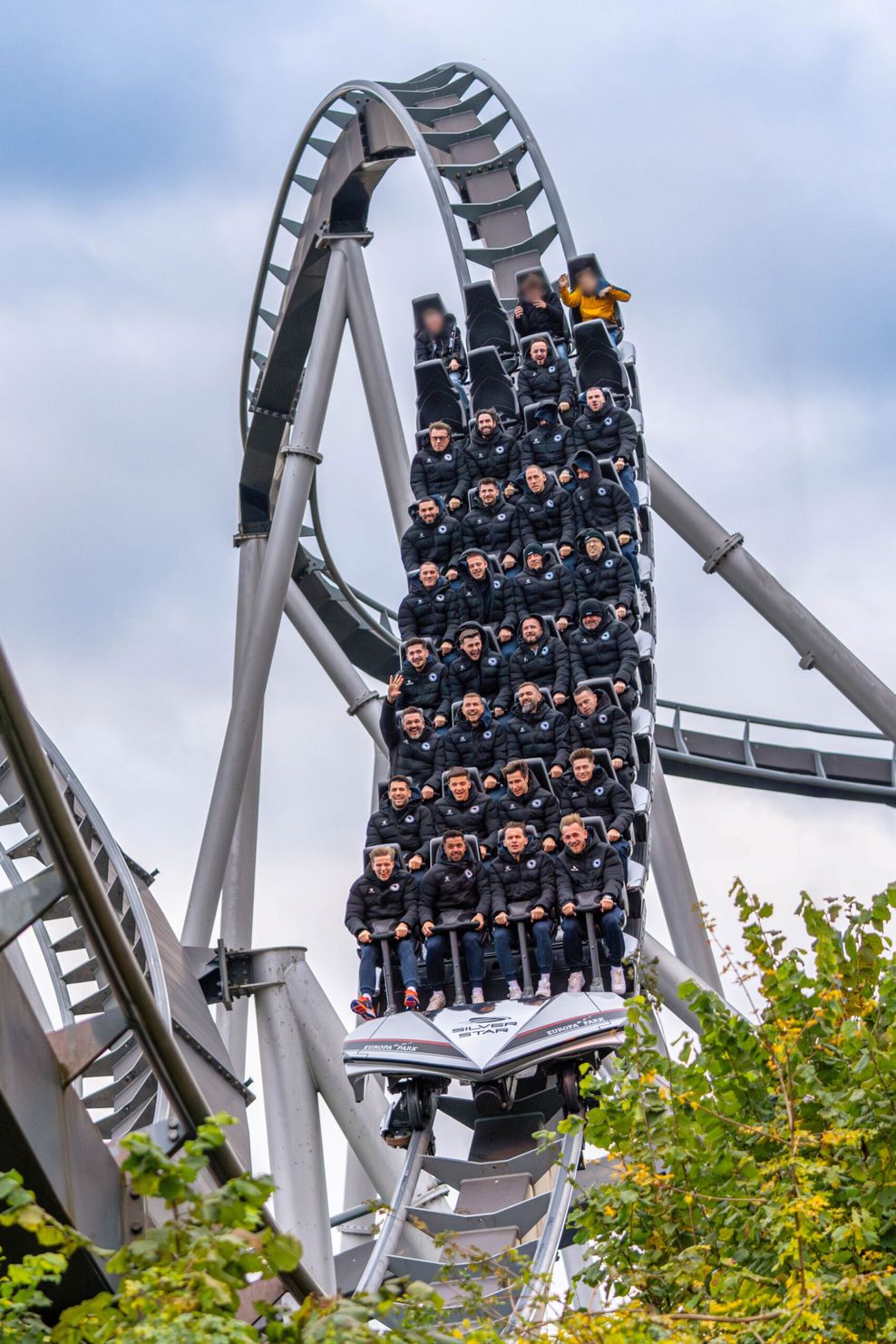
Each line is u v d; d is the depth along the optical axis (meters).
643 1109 11.20
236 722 33.91
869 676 35.81
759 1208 10.38
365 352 36.75
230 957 27.95
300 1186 26.61
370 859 22.27
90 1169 11.49
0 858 17.53
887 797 42.84
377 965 21.95
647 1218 11.13
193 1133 11.25
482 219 39.84
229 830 33.19
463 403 32.81
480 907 21.53
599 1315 9.10
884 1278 9.59
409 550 28.89
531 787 23.06
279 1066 27.45
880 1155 10.70
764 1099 11.27
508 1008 20.83
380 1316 8.12
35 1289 7.82
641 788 24.91
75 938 17.27
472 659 25.92
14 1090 10.39
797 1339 9.30
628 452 30.00
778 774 42.50
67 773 19.59
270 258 40.16
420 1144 21.14
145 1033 10.58
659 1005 12.48
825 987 11.71
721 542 36.31
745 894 11.85
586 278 34.19
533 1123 21.56
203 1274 7.19
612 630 25.89
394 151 38.19
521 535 28.48
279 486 37.69
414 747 24.81
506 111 40.53
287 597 38.25
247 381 41.12
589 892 21.59
